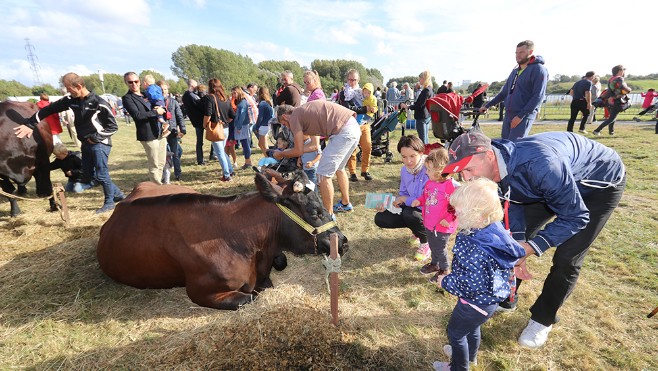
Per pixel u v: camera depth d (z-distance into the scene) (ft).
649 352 8.62
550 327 8.96
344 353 8.44
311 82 19.10
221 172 26.32
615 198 8.02
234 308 9.78
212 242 9.72
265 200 10.09
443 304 10.64
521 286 11.37
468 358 7.61
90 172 17.70
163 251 9.91
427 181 11.36
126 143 41.60
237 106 25.86
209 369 7.91
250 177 24.68
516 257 6.82
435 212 10.62
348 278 12.16
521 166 7.29
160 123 19.85
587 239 8.11
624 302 10.38
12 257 13.17
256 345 8.31
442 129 18.02
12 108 16.28
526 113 16.05
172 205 10.03
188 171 26.86
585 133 35.58
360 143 22.36
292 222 10.11
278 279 12.23
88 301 10.66
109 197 18.04
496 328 9.49
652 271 11.80
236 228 9.96
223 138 22.86
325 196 15.23
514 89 16.65
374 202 12.55
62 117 33.32
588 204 8.16
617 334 9.21
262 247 10.34
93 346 8.94
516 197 7.89
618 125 42.29
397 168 26.17
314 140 15.53
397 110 26.08
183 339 8.84
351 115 14.69
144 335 9.35
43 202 19.94
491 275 6.70
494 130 42.73
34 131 16.69
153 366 8.14
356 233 15.61
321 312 9.48
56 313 10.11
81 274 11.93
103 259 10.87
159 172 20.56
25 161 16.42
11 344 8.95
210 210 9.97
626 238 13.99
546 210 9.50
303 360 8.13
